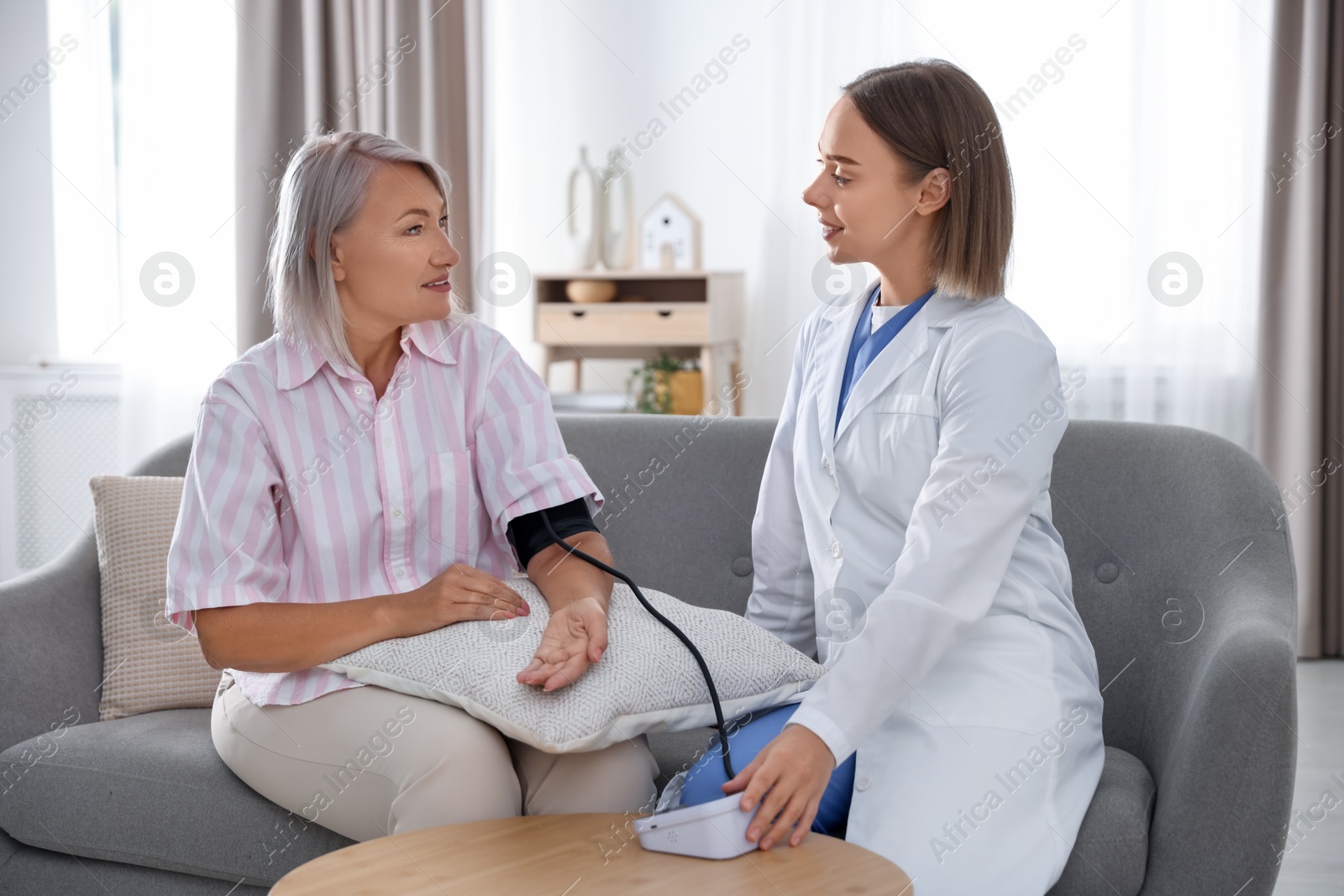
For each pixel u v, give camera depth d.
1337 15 3.04
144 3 3.45
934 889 1.04
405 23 3.40
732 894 0.87
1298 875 1.80
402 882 0.90
